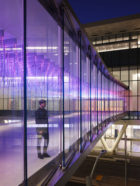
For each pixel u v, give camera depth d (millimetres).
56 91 8031
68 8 3486
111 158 19875
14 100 9531
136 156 20750
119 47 28219
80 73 5020
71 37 4453
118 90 22375
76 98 7859
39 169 3152
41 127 4785
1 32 6309
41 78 7703
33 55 7527
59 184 2852
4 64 6758
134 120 22281
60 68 3824
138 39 27203
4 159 3445
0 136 5660
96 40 29875
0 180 2553
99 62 8156
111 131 25734
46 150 4516
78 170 16219
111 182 13609
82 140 5559
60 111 3920
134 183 13359
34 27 7418
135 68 27078
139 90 26609
